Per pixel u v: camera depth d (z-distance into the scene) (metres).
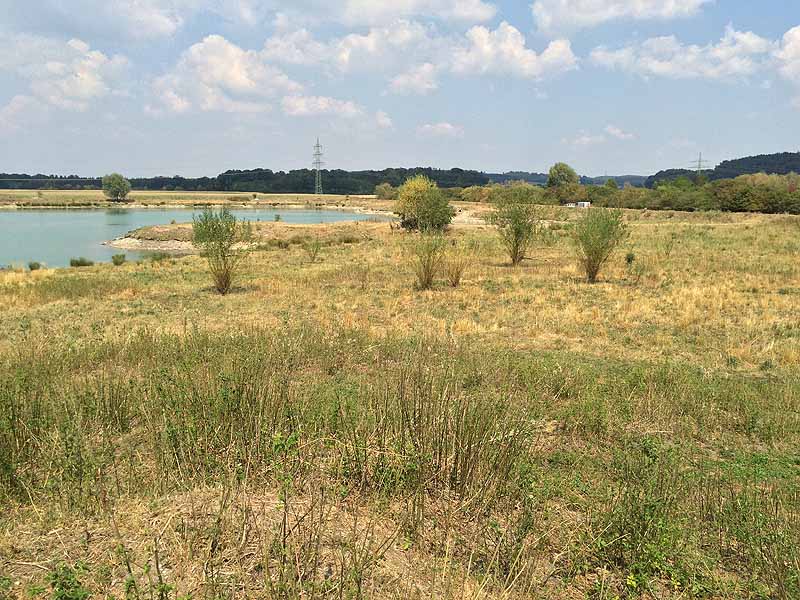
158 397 6.29
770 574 3.68
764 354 10.24
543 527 4.17
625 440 6.14
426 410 5.56
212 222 18.77
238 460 4.73
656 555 3.75
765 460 5.86
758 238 31.66
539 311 14.29
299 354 8.94
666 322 12.93
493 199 24.72
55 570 3.17
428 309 14.93
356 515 3.85
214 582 3.07
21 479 4.54
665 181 93.38
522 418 5.79
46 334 11.73
